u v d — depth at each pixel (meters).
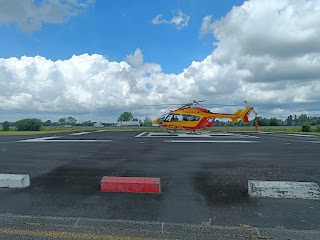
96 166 7.04
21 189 4.75
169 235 3.07
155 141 15.61
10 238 2.96
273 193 4.29
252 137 19.94
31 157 8.66
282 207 3.87
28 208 3.79
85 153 9.77
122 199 4.21
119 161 7.90
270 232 3.12
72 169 6.62
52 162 7.67
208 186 4.99
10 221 3.37
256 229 3.18
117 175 5.94
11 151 10.33
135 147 12.03
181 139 17.34
